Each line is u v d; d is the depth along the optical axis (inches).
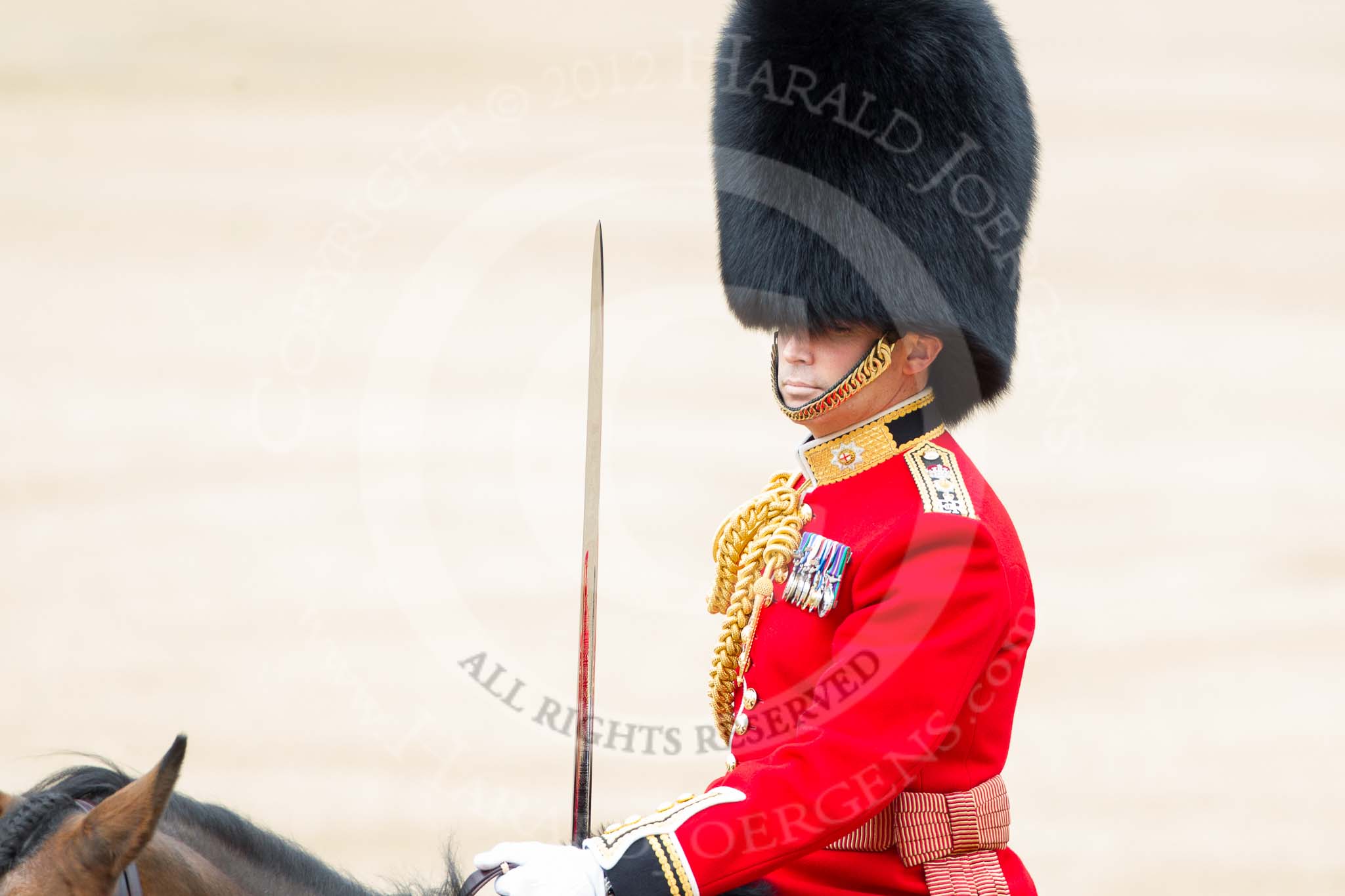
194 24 3489.2
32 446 1771.7
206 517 1563.7
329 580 1407.5
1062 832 1045.2
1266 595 1429.6
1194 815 1067.3
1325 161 2851.9
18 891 322.0
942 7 473.4
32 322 2172.7
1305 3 3580.2
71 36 3454.7
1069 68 3292.3
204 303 2224.4
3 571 1425.9
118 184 2741.1
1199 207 2647.6
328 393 1895.9
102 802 332.5
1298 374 2001.7
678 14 3486.7
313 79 3186.5
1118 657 1318.9
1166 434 1822.1
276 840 405.1
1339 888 972.6
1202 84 3230.8
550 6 3503.9
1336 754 1153.4
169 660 1243.2
